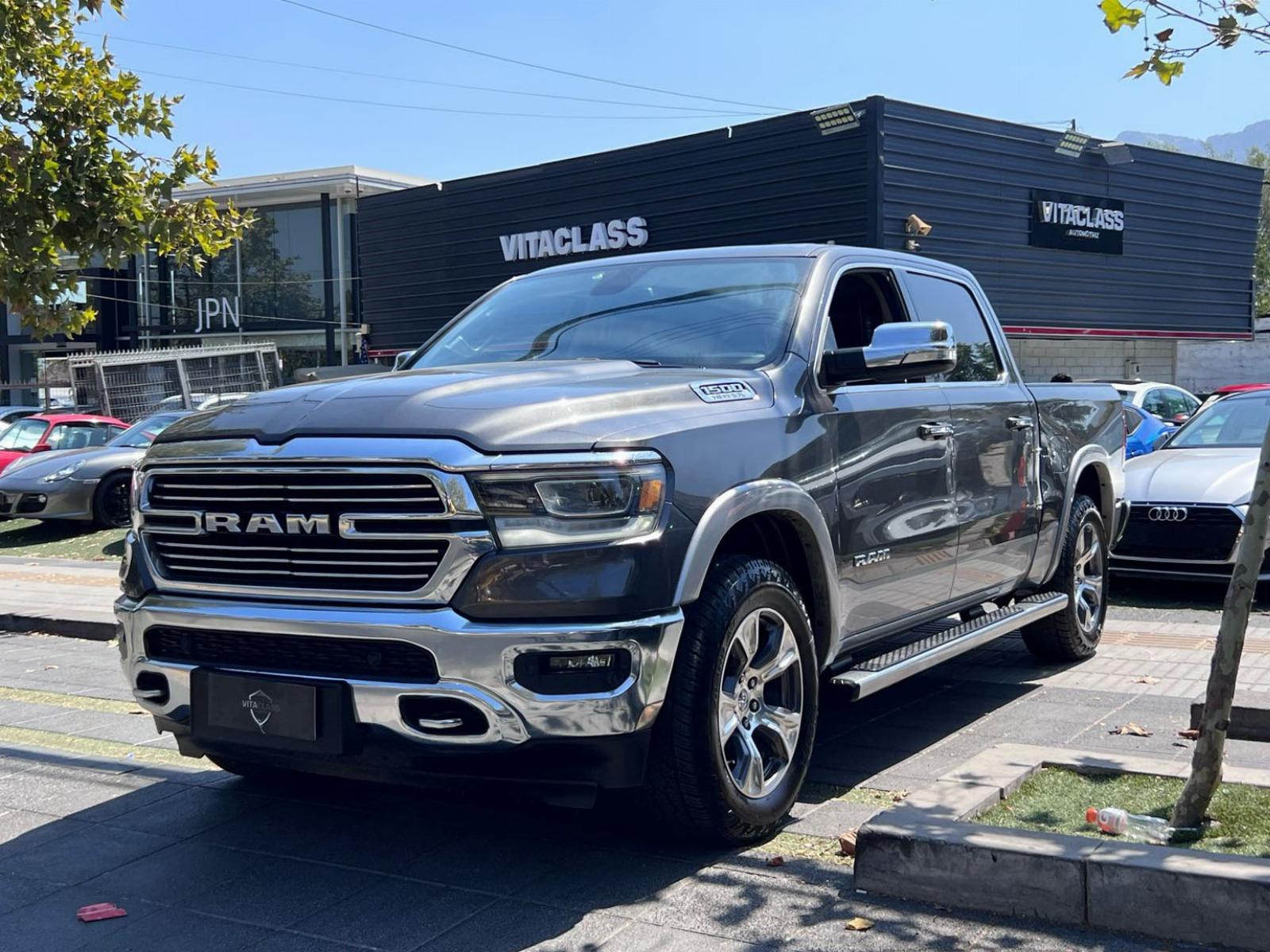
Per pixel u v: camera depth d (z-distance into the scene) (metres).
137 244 10.17
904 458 5.01
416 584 3.63
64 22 10.00
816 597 4.54
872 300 5.53
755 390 4.37
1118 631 8.06
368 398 3.93
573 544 3.61
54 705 6.73
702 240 20.98
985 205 21.00
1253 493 3.77
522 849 4.19
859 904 3.65
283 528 3.79
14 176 9.65
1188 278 25.78
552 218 23.06
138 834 4.46
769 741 4.25
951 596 5.53
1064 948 3.30
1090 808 4.11
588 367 4.44
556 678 3.59
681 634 3.81
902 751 5.34
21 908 3.81
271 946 3.49
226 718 3.91
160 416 17.47
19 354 42.28
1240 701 5.16
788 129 19.77
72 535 15.91
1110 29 4.09
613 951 3.39
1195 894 3.29
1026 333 22.19
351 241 37.19
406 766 3.71
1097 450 7.00
